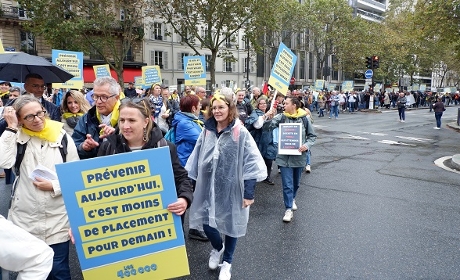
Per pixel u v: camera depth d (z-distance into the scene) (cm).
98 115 352
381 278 378
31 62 490
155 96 783
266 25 2525
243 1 2253
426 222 539
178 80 4159
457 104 5728
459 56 2091
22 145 274
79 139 348
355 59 4547
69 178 237
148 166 248
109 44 2497
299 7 4134
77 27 2200
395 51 4622
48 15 2230
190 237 477
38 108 272
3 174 754
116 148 278
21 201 272
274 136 718
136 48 3672
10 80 579
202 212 372
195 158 380
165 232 254
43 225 272
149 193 250
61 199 277
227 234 362
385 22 5269
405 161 1016
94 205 242
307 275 382
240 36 4666
